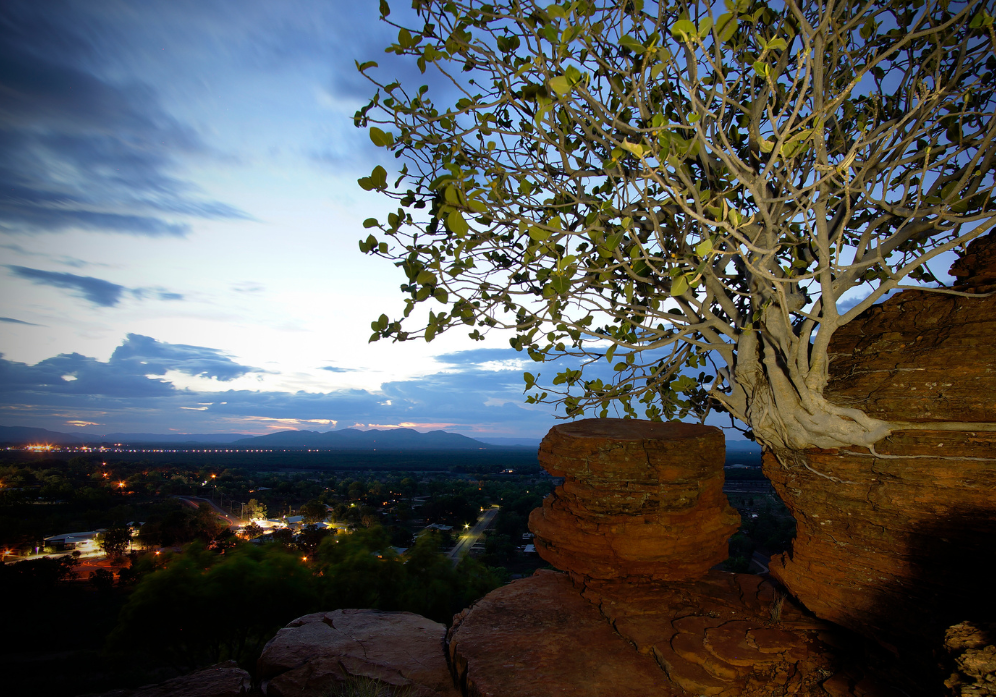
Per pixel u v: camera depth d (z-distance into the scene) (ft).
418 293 12.66
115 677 86.58
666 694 13.12
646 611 17.25
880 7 13.14
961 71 11.48
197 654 50.26
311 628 21.93
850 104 14.75
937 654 9.84
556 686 13.44
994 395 11.46
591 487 19.10
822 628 15.20
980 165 12.23
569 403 20.20
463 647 15.79
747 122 14.29
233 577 47.16
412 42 11.63
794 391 14.37
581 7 10.51
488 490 479.82
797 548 15.72
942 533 12.19
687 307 17.38
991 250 12.05
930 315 13.08
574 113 11.33
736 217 9.29
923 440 12.43
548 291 12.40
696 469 18.81
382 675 16.98
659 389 21.47
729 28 8.21
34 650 127.75
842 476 13.99
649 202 11.71
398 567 58.23
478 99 12.63
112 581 192.75
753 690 12.90
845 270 12.55
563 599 19.17
